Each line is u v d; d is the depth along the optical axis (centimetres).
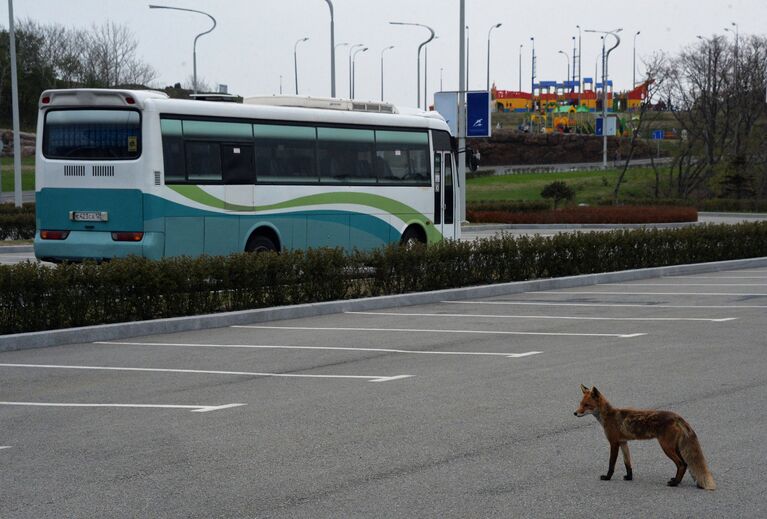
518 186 8450
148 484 710
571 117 12988
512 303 1855
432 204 2430
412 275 1909
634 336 1420
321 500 670
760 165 7588
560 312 1711
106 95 1833
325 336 1441
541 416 913
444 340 1395
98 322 1463
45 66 8794
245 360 1239
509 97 15262
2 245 2975
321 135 2153
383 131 2300
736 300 1875
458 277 1997
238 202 1975
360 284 1839
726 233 2706
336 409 950
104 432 868
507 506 655
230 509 653
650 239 2456
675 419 689
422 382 1084
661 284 2217
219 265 1609
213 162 1930
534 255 2156
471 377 1112
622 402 972
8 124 8806
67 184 1869
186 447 812
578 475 727
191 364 1212
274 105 2091
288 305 1684
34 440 842
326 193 2158
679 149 7894
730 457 773
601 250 2328
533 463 759
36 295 1392
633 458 773
